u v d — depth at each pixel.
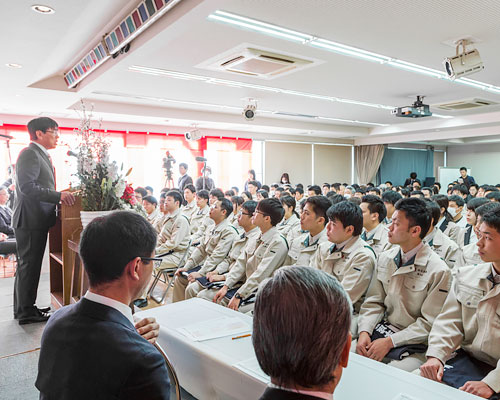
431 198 3.65
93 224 0.92
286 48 3.79
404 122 9.12
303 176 10.76
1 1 2.27
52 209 2.90
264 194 5.68
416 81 5.14
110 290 0.90
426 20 3.12
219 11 2.96
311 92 5.83
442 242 2.84
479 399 1.02
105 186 2.43
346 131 9.73
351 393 1.04
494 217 1.35
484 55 4.02
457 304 1.54
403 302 1.76
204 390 1.31
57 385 0.83
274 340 0.58
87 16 2.82
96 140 2.58
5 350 2.41
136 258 0.90
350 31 3.36
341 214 2.00
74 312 0.89
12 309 3.18
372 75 4.82
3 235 4.46
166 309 1.71
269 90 5.70
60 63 4.16
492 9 2.90
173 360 1.42
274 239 2.51
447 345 1.46
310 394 0.58
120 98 6.26
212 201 4.87
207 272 3.05
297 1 2.79
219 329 1.46
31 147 2.78
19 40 2.95
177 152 8.54
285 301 0.59
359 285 1.95
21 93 4.91
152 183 8.21
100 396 0.79
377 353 1.59
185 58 4.12
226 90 5.69
